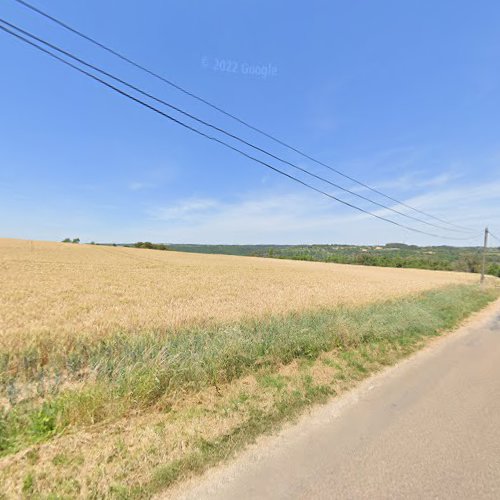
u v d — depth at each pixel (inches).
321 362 225.1
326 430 134.0
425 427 136.5
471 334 342.0
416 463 111.0
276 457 114.7
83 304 451.2
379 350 259.3
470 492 96.8
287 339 244.8
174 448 118.0
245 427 134.4
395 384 189.5
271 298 540.7
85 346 251.1
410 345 283.6
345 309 402.6
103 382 160.1
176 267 1307.8
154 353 212.4
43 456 111.0
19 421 132.0
